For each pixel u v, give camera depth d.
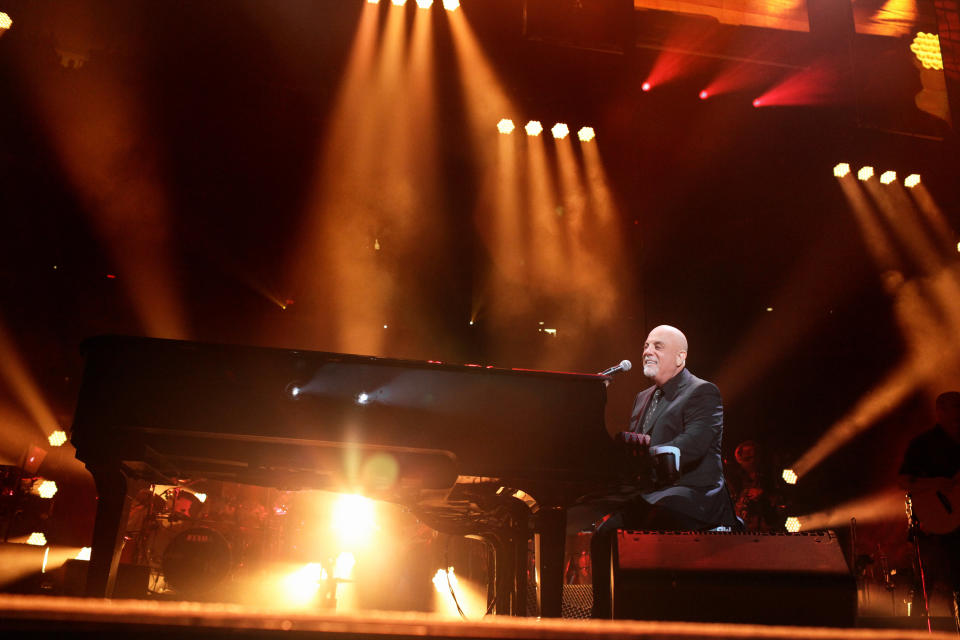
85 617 1.07
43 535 6.09
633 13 8.56
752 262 9.28
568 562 4.96
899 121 9.01
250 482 3.20
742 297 9.39
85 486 7.36
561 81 8.60
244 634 1.13
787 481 8.88
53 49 7.92
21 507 6.14
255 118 8.35
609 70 8.65
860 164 8.91
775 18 9.10
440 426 2.75
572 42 8.51
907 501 4.19
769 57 9.02
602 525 3.34
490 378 2.83
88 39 8.15
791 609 2.57
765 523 6.16
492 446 2.75
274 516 6.43
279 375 2.74
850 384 9.70
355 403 2.74
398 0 8.38
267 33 8.33
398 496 3.34
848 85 8.91
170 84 8.21
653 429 3.50
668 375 3.65
